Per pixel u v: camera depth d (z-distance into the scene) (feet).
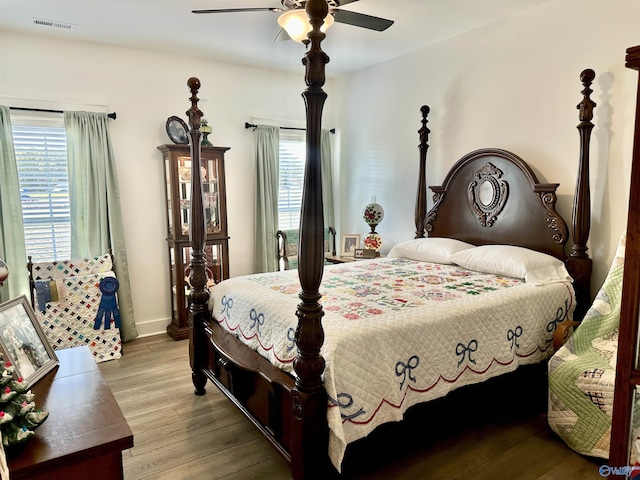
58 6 9.80
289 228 16.63
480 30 11.76
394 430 6.77
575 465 7.16
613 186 9.25
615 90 9.14
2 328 5.41
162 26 11.12
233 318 8.66
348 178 17.12
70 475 4.15
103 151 12.47
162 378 10.69
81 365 6.10
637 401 4.42
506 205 11.09
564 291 9.00
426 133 12.98
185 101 14.01
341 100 17.11
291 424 6.20
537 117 10.64
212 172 13.79
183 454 7.55
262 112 15.56
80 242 12.41
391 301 7.72
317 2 5.08
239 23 10.93
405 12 10.69
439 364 6.85
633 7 8.80
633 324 4.30
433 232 13.23
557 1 10.05
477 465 7.16
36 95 11.72
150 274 13.93
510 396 8.63
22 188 11.80
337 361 5.82
